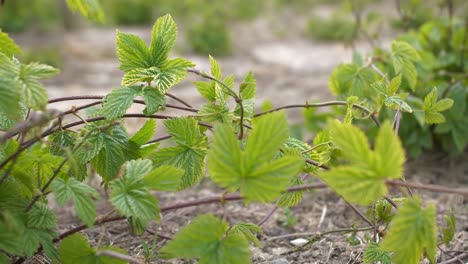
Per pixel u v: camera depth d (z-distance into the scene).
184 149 0.55
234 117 0.56
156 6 1.93
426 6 1.35
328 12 2.10
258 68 1.45
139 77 0.53
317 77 1.37
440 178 0.82
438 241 0.64
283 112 0.46
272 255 0.63
